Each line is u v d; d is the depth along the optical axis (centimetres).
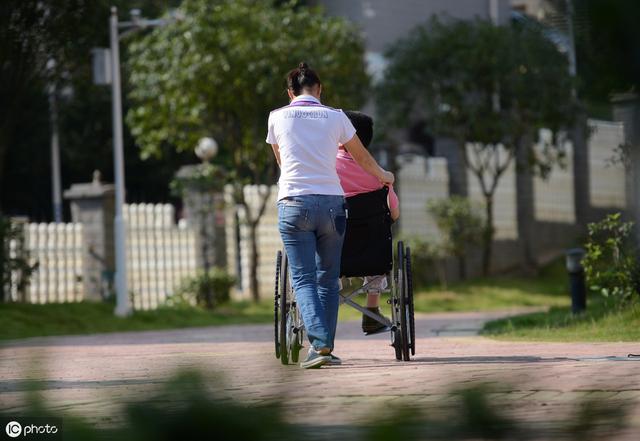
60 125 9312
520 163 8212
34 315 5053
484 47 7381
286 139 1748
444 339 2845
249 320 5812
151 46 6894
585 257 3069
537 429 468
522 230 9019
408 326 1934
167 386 376
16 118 5169
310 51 6619
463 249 7581
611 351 2025
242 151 7131
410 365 1717
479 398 382
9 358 521
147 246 6619
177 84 6606
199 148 6675
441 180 8144
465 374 479
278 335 1869
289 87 1816
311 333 1698
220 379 385
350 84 6900
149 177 10531
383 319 1919
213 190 6762
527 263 8981
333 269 1761
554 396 765
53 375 472
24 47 4659
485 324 3484
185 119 6862
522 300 6994
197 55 6550
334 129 1750
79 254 6231
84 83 5878
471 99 7744
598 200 9950
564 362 1669
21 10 4500
